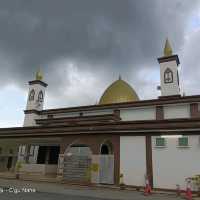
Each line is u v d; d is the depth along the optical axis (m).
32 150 31.41
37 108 39.19
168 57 33.09
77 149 21.20
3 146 33.47
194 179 16.08
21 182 19.97
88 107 30.94
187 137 17.22
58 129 23.25
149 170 17.80
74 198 12.79
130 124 19.66
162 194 15.73
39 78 41.50
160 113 25.80
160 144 18.00
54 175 24.33
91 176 19.55
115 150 19.58
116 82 40.09
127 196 14.23
